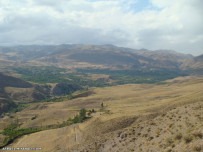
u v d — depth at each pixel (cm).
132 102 14962
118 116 7688
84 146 5256
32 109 18100
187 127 3194
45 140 7781
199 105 4325
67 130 8394
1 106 18938
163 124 4094
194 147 2297
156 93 17662
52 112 14288
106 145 4491
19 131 10344
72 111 14238
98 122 7794
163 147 2842
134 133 4475
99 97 19025
